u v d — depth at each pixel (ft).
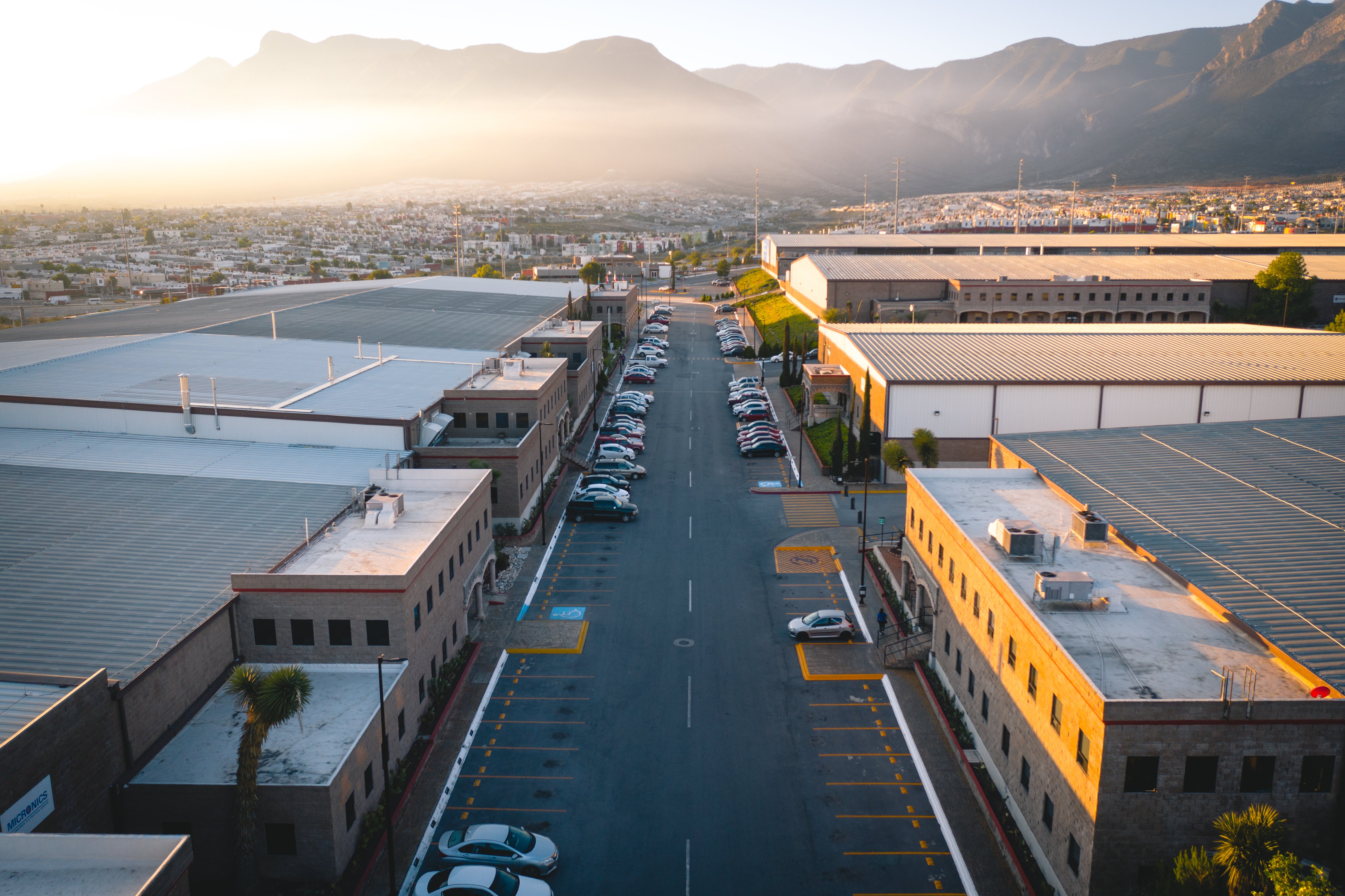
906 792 118.83
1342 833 86.22
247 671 97.66
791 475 265.54
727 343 492.95
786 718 136.98
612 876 102.63
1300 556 118.62
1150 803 87.10
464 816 113.39
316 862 99.09
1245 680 92.43
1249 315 487.61
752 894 99.96
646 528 221.25
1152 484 149.89
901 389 244.83
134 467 177.58
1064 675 95.66
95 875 72.64
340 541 143.23
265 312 359.46
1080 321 472.44
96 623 114.93
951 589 139.95
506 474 207.00
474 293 463.42
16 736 82.28
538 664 153.17
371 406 210.18
